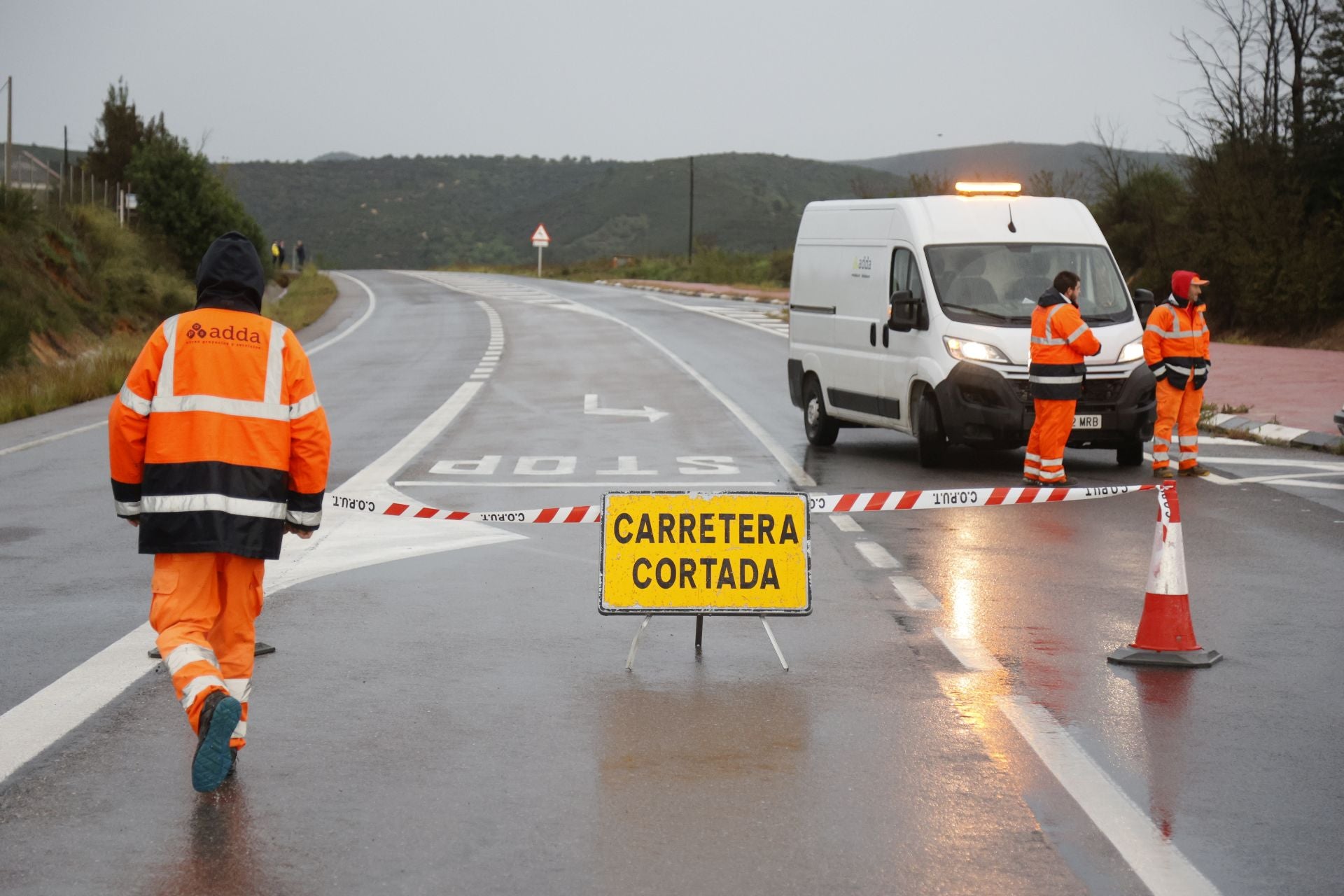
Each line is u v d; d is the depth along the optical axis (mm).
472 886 4180
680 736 5633
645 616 7594
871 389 14742
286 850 4457
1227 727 5809
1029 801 4914
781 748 5484
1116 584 8703
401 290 55906
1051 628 7555
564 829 4641
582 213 185500
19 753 5391
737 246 163500
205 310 5184
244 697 5270
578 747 5496
